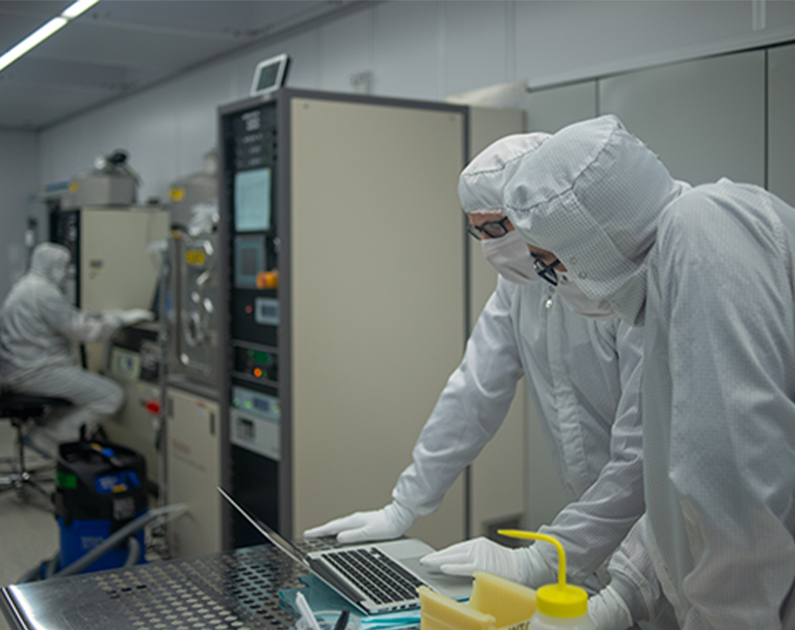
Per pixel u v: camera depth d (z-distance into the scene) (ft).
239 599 4.16
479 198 4.79
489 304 5.65
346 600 4.07
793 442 2.82
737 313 2.85
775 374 2.84
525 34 9.76
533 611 3.24
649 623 4.33
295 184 7.89
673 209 3.15
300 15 13.02
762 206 3.02
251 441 8.70
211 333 10.05
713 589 3.00
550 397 5.27
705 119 7.77
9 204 26.71
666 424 3.34
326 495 8.27
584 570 4.33
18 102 21.63
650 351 3.34
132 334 14.61
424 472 5.37
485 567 4.32
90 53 15.58
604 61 8.80
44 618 3.90
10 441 17.99
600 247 3.30
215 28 13.69
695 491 2.85
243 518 8.96
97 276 16.44
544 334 5.11
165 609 4.01
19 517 12.90
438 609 3.39
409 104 8.56
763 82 7.25
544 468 9.64
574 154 3.29
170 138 18.33
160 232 17.07
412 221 8.64
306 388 8.09
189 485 10.07
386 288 8.51
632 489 4.25
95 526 9.05
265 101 8.04
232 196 8.95
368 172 8.32
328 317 8.16
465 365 5.57
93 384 14.34
